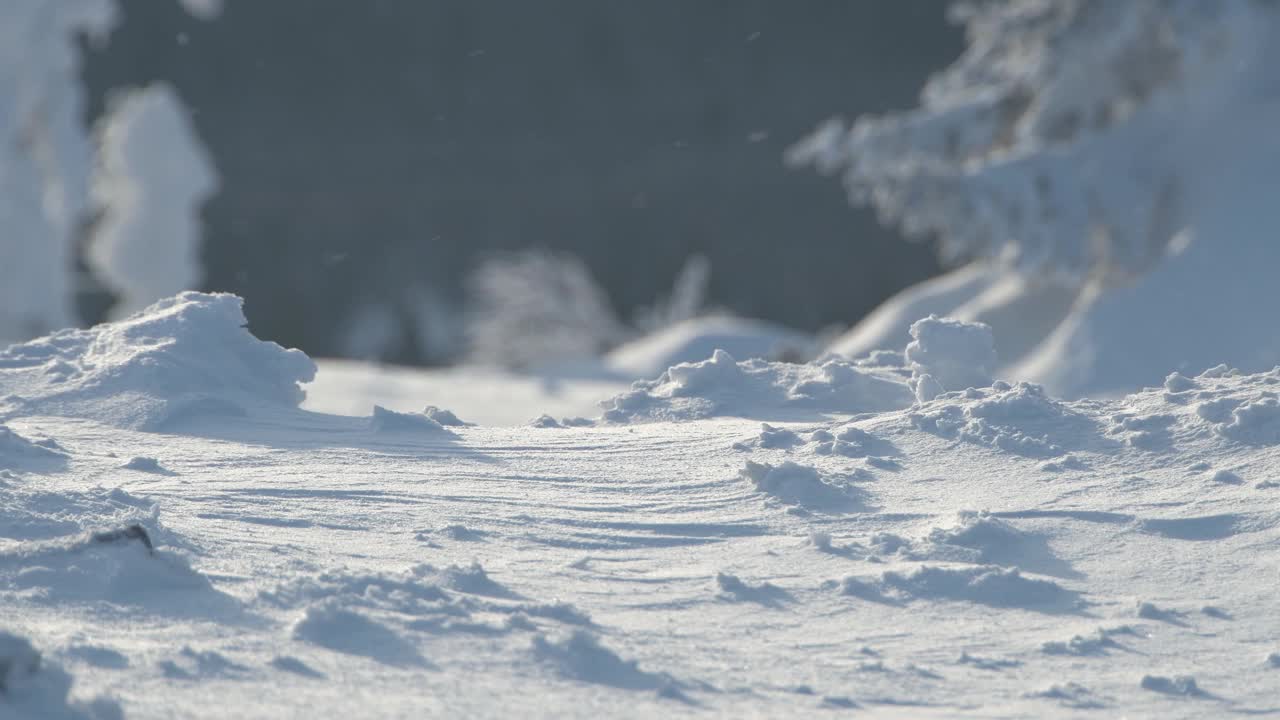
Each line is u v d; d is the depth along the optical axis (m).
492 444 24.20
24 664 11.27
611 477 21.67
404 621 14.05
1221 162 83.88
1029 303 88.19
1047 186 83.25
